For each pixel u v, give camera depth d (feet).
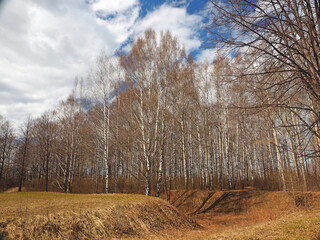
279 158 65.62
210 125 84.02
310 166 70.18
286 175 71.87
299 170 75.51
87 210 33.19
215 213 61.72
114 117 74.13
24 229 24.97
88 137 76.74
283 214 49.98
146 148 60.23
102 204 38.27
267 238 23.62
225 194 69.92
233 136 93.30
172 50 62.69
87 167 128.88
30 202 38.60
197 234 36.45
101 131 72.49
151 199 47.70
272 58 16.85
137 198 47.85
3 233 23.50
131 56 62.69
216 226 47.96
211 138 84.48
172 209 47.06
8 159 132.46
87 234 28.94
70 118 91.61
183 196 73.82
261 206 60.23
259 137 81.46
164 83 60.64
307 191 61.46
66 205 36.09
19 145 120.88
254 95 17.51
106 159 68.59
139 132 63.72
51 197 47.91
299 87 15.99
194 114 89.45
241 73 17.26
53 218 28.35
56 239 25.67
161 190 82.07
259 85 16.90
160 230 37.55
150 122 61.00
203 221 54.65
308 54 14.78
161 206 45.80
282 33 15.01
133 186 88.38
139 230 34.99
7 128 126.82
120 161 86.74
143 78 61.11
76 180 107.45
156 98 60.49
